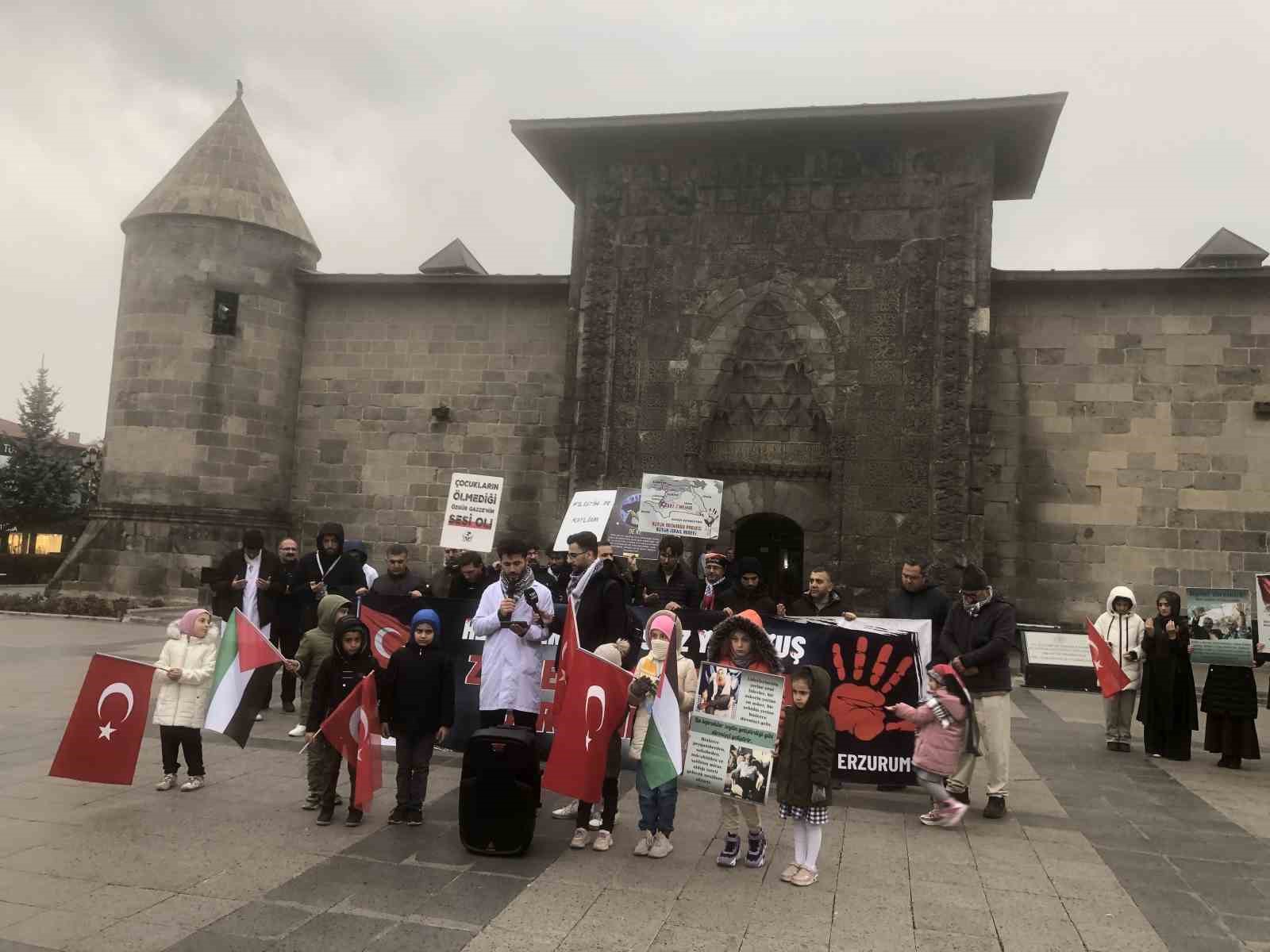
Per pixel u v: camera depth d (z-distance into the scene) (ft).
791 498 64.18
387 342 77.15
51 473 143.13
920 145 62.59
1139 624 37.63
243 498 74.08
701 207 65.46
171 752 26.40
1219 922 19.02
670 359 64.90
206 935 17.13
